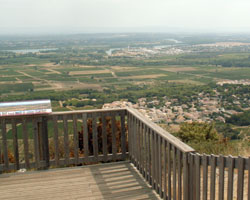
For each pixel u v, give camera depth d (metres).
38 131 4.02
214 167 2.47
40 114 3.87
